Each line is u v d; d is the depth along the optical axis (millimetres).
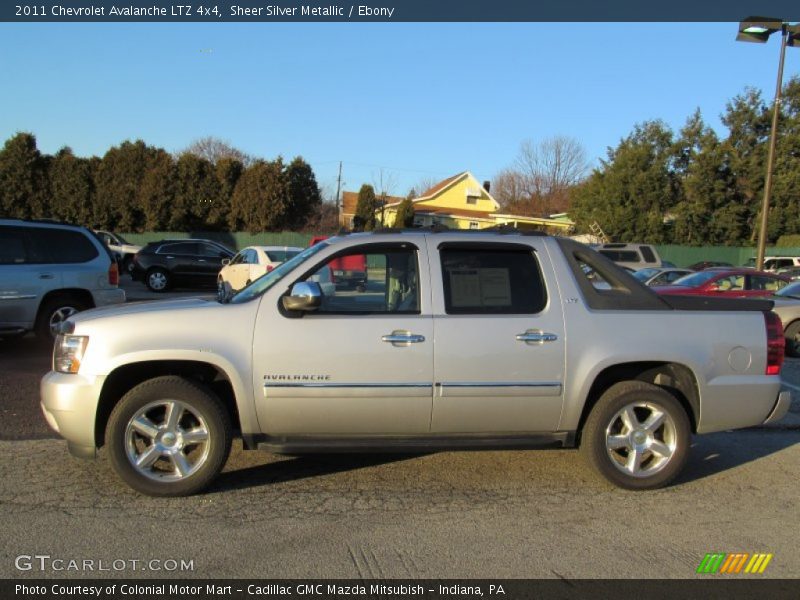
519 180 58812
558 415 4477
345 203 54625
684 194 37250
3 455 5086
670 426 4613
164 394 4246
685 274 16281
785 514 4297
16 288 8633
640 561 3598
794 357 10812
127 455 4234
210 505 4234
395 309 4422
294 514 4125
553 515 4207
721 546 3801
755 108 36719
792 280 13469
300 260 4574
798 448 5793
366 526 3973
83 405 4191
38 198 34094
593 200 38750
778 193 35000
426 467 5082
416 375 4309
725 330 4625
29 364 8305
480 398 4363
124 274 25766
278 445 4340
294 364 4250
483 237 4590
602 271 4656
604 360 4445
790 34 17172
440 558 3586
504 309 4449
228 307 4359
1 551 3551
